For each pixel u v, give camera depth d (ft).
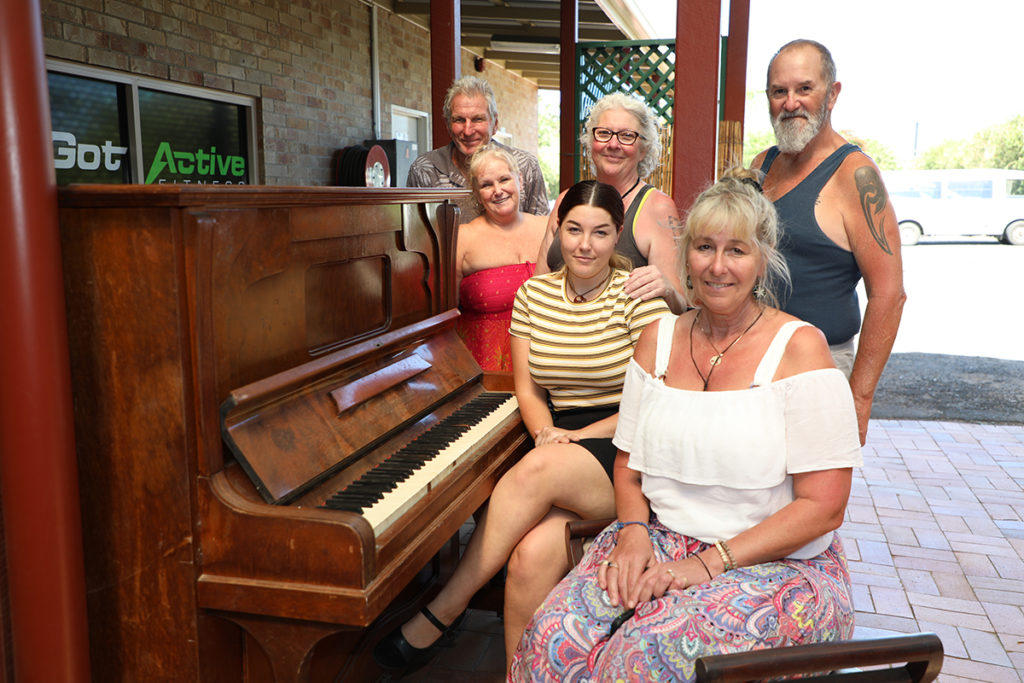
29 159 5.14
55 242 5.32
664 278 8.76
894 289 8.87
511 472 7.87
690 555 6.66
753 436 6.42
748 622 5.96
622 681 5.97
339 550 5.34
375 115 27.73
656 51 21.45
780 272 7.03
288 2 22.35
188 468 5.52
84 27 15.66
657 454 6.85
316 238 6.77
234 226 5.70
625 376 8.18
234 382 5.84
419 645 7.99
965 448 18.90
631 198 10.12
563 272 9.00
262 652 6.14
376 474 6.75
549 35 31.83
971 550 12.97
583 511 8.00
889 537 13.52
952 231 73.31
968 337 34.47
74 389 5.64
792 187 9.45
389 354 8.21
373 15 27.14
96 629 5.91
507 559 8.00
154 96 18.25
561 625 6.50
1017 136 147.74
